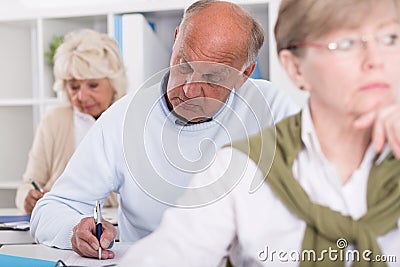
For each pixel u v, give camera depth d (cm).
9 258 122
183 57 118
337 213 92
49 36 296
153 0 270
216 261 97
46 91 295
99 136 136
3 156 314
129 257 97
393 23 90
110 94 245
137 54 261
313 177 93
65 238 131
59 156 247
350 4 90
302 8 93
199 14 120
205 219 96
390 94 91
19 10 312
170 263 96
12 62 318
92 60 236
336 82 92
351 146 92
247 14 123
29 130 323
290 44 95
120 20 273
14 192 314
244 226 95
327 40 92
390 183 91
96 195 138
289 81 97
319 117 94
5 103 301
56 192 142
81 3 299
